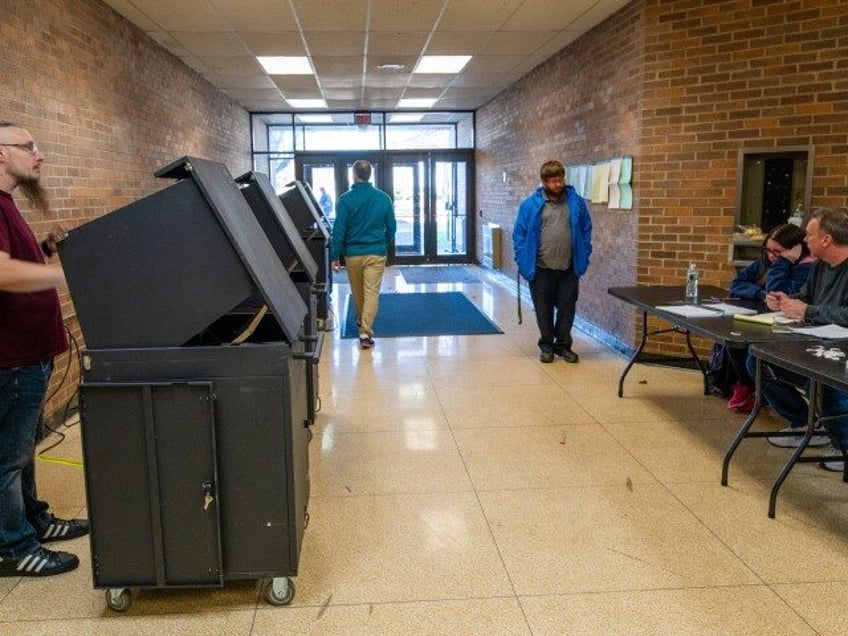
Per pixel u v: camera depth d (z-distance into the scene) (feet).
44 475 10.27
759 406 9.62
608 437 11.73
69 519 8.73
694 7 15.31
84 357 6.29
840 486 9.68
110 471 6.46
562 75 22.56
